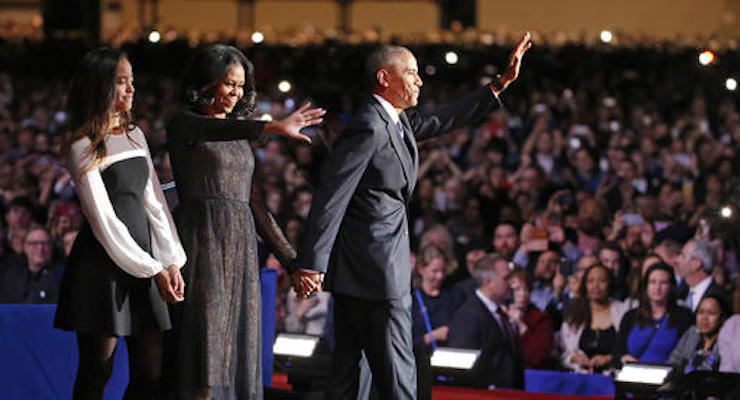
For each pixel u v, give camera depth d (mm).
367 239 10609
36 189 25594
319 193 10461
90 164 9336
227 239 10008
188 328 9922
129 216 9531
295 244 21734
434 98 40562
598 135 36719
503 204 26031
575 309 17266
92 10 49344
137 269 9344
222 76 10102
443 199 27141
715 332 16031
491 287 16750
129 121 9781
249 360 10172
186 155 10008
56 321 9547
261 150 27391
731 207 21078
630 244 20328
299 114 9688
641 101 41094
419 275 18078
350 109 38625
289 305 18062
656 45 43188
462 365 15234
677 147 32500
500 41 42906
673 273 16781
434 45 42156
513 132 37219
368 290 10562
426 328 17266
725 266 18500
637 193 27406
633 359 16625
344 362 11055
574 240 21375
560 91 41500
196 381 9914
